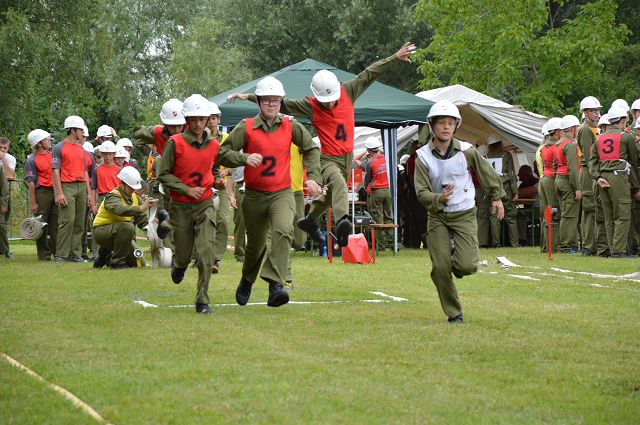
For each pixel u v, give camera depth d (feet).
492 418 35.24
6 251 120.06
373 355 46.68
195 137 61.11
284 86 122.01
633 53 271.90
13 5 213.66
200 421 34.47
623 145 111.45
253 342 50.24
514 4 211.20
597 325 56.80
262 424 34.17
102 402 37.17
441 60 224.74
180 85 285.23
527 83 254.88
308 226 71.87
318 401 37.32
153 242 98.43
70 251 111.65
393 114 121.49
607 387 40.52
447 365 44.52
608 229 113.29
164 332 53.47
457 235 56.95
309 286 79.82
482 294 73.26
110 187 117.91
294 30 313.73
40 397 37.76
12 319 58.75
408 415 35.42
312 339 51.26
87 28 222.89
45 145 114.01
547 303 67.51
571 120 122.21
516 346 49.32
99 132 122.01
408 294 73.56
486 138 158.10
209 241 61.77
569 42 208.03
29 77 207.10
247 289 64.28
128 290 76.18
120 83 336.08
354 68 313.94
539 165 131.03
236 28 319.47
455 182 56.65
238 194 103.14
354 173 116.47
